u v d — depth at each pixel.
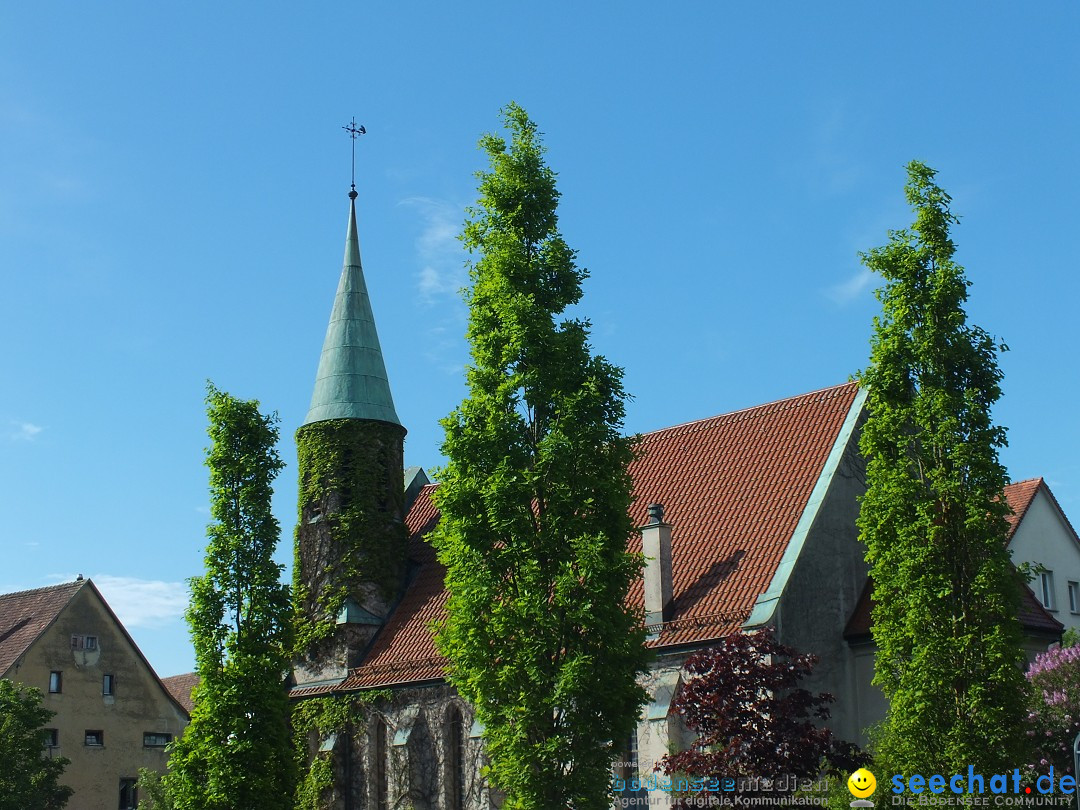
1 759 57.66
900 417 33.97
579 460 35.66
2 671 69.19
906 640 33.25
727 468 50.62
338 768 54.75
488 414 36.00
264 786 42.94
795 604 43.56
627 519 36.06
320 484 59.59
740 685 36.34
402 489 61.16
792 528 45.41
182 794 43.03
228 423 46.28
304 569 59.25
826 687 43.88
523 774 33.62
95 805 71.12
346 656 56.22
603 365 36.78
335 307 62.69
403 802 52.09
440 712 52.06
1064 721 36.97
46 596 74.81
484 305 37.22
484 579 34.97
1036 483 63.47
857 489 47.28
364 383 60.97
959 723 31.88
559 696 33.47
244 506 45.88
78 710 71.62
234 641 44.66
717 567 45.88
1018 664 33.25
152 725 74.38
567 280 37.62
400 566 59.31
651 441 55.34
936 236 34.66
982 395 33.91
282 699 44.62
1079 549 64.50
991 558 32.56
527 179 37.84
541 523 35.38
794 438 49.72
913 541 33.16
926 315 34.28
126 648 74.44
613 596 34.78
